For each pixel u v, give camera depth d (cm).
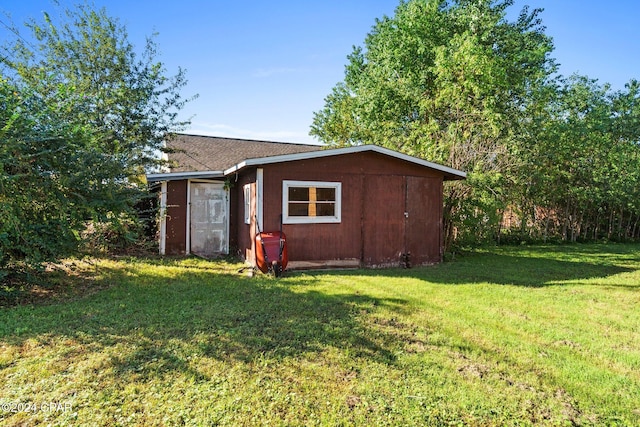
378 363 351
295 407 276
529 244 1675
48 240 567
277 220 820
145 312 488
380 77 1596
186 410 269
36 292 586
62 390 291
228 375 320
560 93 1755
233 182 1091
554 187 1717
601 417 279
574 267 998
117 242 1012
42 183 558
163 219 1016
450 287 689
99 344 378
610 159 1764
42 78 843
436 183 973
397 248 924
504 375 338
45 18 1107
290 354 365
